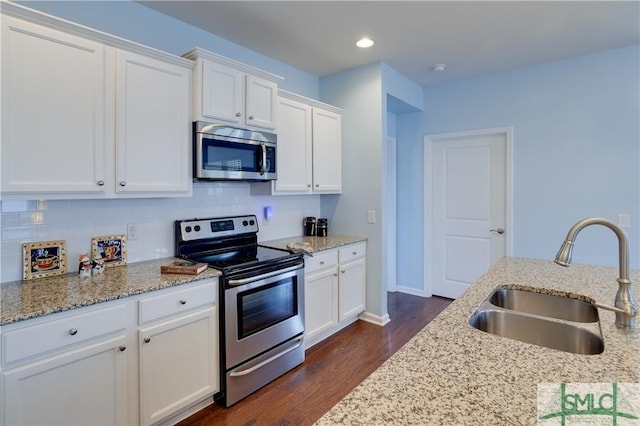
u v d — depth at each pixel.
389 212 4.41
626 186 3.06
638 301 1.48
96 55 1.80
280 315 2.45
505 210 3.72
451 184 4.09
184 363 1.91
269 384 2.35
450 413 0.71
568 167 3.32
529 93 3.49
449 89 3.97
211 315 2.03
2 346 1.32
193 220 2.55
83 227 2.04
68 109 1.71
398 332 3.22
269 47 2.96
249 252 2.65
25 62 1.57
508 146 3.62
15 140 1.56
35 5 1.87
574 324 1.25
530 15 2.45
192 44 2.57
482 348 1.02
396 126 4.41
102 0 2.10
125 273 2.00
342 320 3.17
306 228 3.55
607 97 3.12
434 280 4.28
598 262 3.20
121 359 1.66
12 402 1.35
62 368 1.48
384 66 3.34
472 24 2.58
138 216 2.29
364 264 3.45
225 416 2.02
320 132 3.31
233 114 2.42
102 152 1.83
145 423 1.75
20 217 1.82
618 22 2.56
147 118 2.01
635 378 0.84
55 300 1.53
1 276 1.77
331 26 2.60
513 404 0.74
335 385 2.34
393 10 2.37
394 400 0.76
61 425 1.48
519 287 1.75
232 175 2.43
